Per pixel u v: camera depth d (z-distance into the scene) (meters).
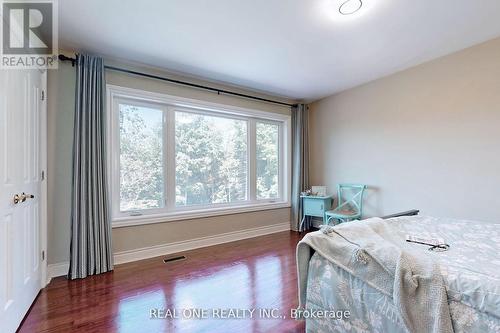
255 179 4.10
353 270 1.32
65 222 2.51
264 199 4.23
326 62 2.97
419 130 3.14
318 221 4.38
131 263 2.79
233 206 3.78
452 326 1.00
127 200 2.93
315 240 1.49
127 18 2.06
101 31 2.23
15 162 1.63
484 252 1.45
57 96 2.48
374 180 3.61
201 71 3.16
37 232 2.08
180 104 3.25
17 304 1.63
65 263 2.50
